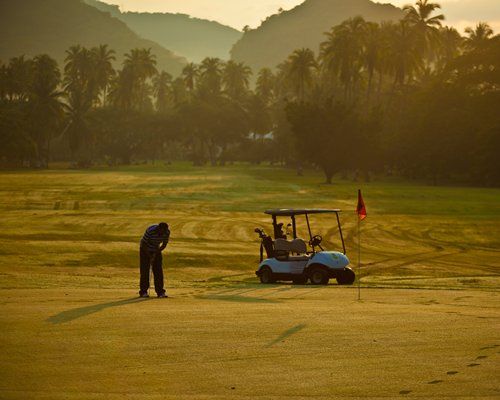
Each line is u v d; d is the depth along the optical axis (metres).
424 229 96.50
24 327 22.44
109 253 65.12
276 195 160.88
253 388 16.36
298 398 15.64
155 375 17.34
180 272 54.59
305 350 20.02
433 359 19.03
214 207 129.88
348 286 40.50
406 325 23.88
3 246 67.38
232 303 29.38
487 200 153.38
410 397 15.72
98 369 17.78
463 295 34.44
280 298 32.38
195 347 20.22
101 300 29.62
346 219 108.81
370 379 17.11
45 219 103.81
